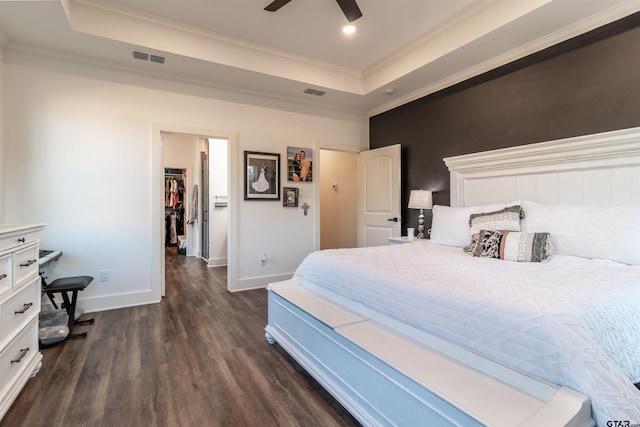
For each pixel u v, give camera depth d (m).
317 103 4.68
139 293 3.59
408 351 1.55
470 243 2.86
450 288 1.58
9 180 3.00
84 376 2.07
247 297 3.90
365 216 4.97
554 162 2.83
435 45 3.34
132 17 2.98
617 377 1.07
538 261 2.23
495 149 3.38
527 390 1.21
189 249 7.32
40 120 3.12
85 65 3.29
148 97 3.60
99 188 3.37
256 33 3.31
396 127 4.64
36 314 2.10
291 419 1.67
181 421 1.65
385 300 1.86
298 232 4.65
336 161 5.95
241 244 4.24
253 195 4.30
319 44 3.53
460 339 1.45
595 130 2.64
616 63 2.53
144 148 3.58
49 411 1.72
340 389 1.75
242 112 4.19
